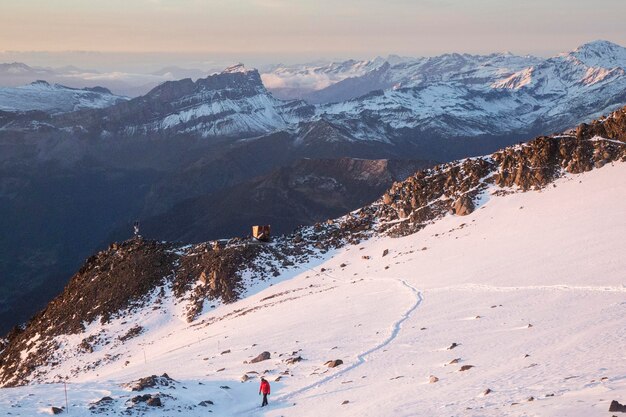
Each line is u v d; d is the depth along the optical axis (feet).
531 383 167.12
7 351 538.47
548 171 496.23
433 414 157.48
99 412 195.52
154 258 556.92
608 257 324.39
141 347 438.40
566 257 344.90
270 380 238.48
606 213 403.13
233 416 204.64
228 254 529.86
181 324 464.65
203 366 282.56
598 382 152.76
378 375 220.23
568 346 198.39
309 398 209.05
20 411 197.06
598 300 258.78
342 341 280.10
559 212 433.89
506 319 258.98
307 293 436.35
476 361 208.03
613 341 192.24
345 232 558.97
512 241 411.54
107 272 561.43
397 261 456.45
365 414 174.19
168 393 219.20
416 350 242.37
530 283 315.99
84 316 508.53
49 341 490.49
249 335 340.18
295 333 315.78
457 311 293.23
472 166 541.34
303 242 558.97
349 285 425.28
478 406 155.12
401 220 539.70
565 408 136.36
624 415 124.36
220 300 483.92
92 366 428.56
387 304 343.05
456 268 391.04
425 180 558.56
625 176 450.71
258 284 493.36
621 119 494.59
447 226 490.90
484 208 492.13
